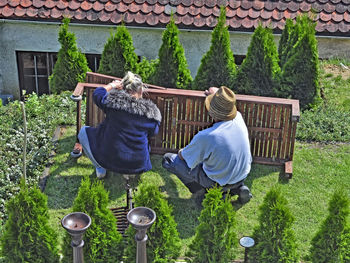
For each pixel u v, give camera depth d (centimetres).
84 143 674
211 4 1116
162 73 934
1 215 666
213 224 527
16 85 1181
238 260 589
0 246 566
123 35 938
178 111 751
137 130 646
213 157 630
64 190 705
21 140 805
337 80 1034
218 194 532
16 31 1123
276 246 534
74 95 746
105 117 716
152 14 1102
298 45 912
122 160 650
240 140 634
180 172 668
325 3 1130
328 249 538
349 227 534
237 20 1105
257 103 730
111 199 687
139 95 659
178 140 768
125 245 585
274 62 917
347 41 1126
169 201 687
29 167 749
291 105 727
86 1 1112
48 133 834
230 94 626
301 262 597
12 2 1102
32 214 524
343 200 523
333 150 809
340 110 927
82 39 1129
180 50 926
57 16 1094
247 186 718
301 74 910
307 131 848
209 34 1116
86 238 532
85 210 527
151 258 541
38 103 914
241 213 670
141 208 502
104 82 809
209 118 750
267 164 759
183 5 1114
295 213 673
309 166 766
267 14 1113
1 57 1148
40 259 538
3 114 896
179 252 570
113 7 1107
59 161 763
